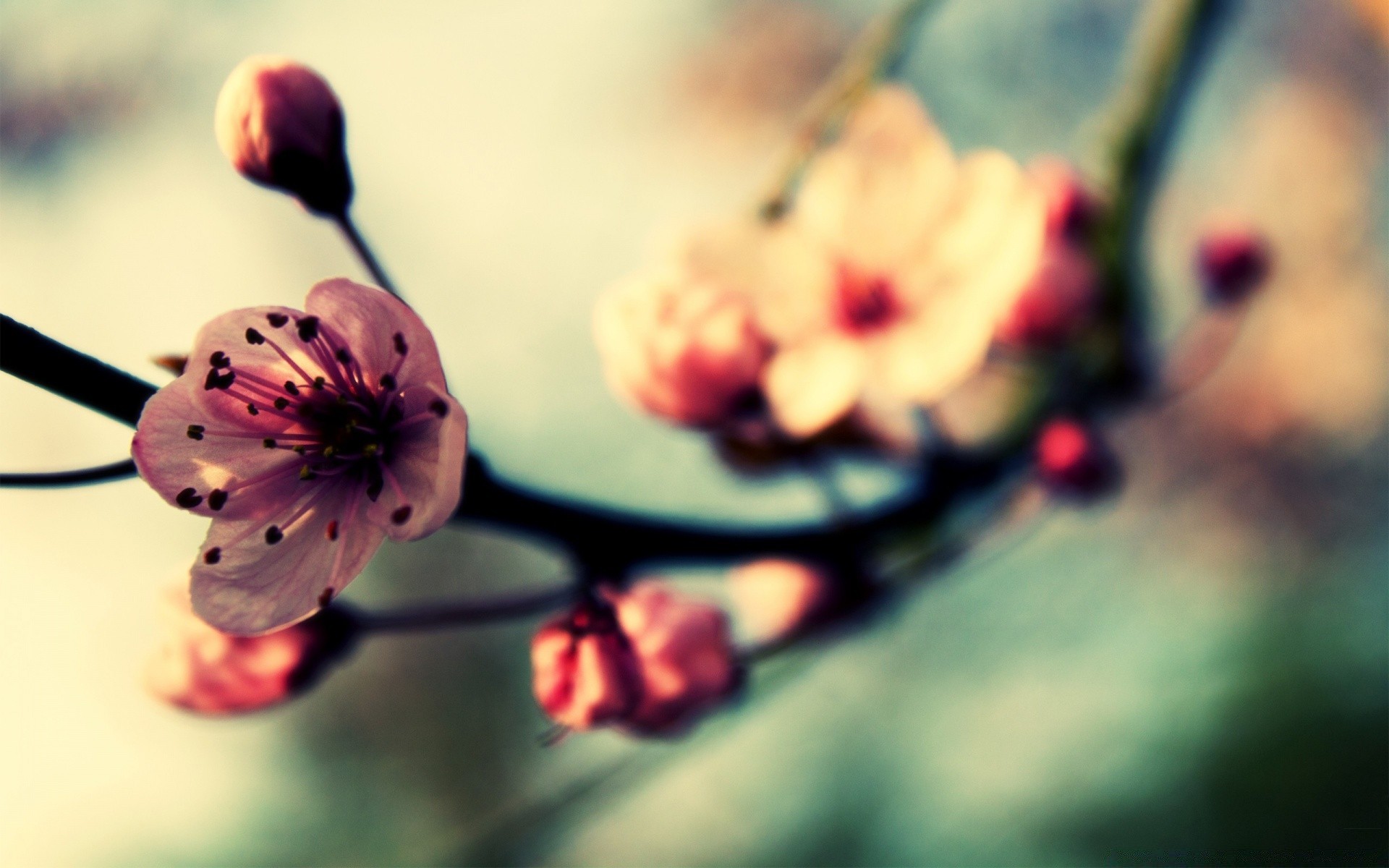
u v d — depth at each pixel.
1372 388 0.69
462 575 0.86
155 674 0.27
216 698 0.27
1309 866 0.60
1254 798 0.62
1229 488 0.70
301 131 0.26
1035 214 0.28
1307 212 0.70
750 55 0.74
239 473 0.25
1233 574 0.70
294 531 0.25
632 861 0.74
